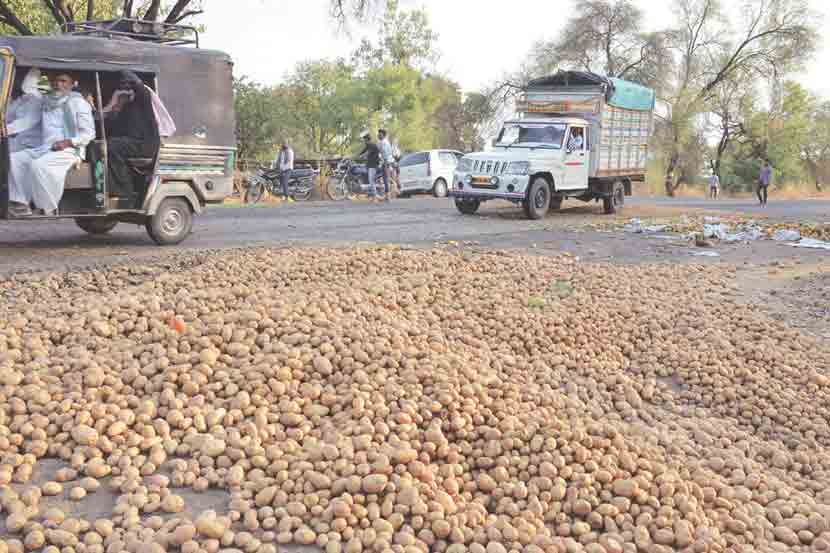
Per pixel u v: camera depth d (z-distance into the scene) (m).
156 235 10.61
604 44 48.03
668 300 8.18
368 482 3.64
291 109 42.28
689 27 47.34
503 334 6.30
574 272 9.41
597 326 6.96
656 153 47.81
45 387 4.18
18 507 3.35
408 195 26.30
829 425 5.55
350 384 4.56
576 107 18.34
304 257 9.14
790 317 7.96
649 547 3.64
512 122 18.22
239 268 8.05
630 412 5.45
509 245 12.18
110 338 4.99
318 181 24.58
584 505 3.83
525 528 3.59
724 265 10.92
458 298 7.26
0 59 8.93
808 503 4.27
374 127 46.16
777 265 11.14
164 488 3.62
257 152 32.91
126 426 3.97
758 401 5.77
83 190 9.86
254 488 3.66
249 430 4.02
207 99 10.85
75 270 8.35
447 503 3.67
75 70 9.52
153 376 4.43
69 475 3.64
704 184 52.78
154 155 10.09
